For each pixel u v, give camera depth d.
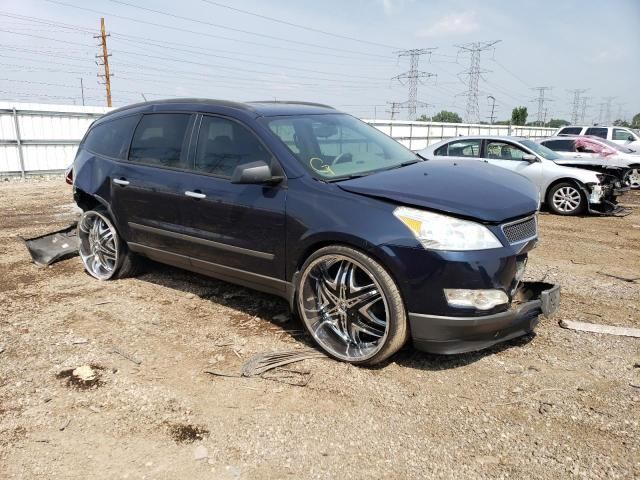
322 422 2.84
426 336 3.19
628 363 3.45
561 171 9.67
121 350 3.70
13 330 4.05
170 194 4.38
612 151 13.67
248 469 2.48
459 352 3.21
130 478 2.43
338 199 3.41
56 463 2.54
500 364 3.45
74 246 6.17
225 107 4.25
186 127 4.46
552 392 3.10
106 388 3.20
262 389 3.17
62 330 4.05
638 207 10.62
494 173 3.92
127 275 5.30
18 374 3.38
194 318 4.27
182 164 4.39
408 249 3.09
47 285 5.14
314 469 2.48
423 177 3.61
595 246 6.97
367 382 3.24
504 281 3.16
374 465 2.50
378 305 3.43
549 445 2.62
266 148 3.84
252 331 4.00
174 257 4.57
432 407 2.97
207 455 2.59
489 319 3.11
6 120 14.78
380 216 3.22
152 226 4.63
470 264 3.03
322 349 3.62
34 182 14.55
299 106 4.60
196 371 3.40
